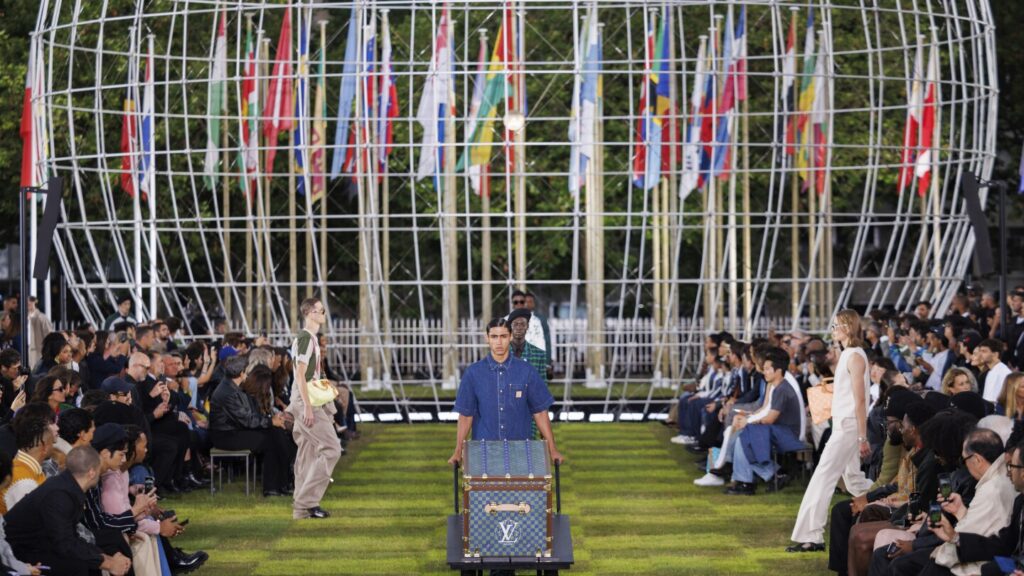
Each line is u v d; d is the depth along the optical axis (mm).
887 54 36906
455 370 31078
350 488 18688
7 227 37406
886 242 43344
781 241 41531
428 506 17172
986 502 9422
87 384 18547
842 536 12367
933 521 9727
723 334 23031
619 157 37531
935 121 27984
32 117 26062
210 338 27281
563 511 16703
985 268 20594
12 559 9383
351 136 34594
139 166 28656
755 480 18094
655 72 26219
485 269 30797
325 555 14008
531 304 21797
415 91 35750
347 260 39906
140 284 26453
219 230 27750
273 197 37219
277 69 27781
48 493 10070
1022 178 26125
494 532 9781
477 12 36406
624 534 15125
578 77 26359
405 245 39844
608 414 27984
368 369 32156
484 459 9953
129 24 34531
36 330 22969
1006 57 39156
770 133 37344
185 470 18453
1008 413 12945
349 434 23422
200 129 35938
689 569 13188
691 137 29172
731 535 15016
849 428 13680
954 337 18953
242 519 16125
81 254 38031
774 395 17859
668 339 33875
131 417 12961
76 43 34156
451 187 31375
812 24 27297
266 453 17781
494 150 36156
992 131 27203
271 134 28844
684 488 18500
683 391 27609
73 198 35969
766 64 37094
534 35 36719
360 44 25766
